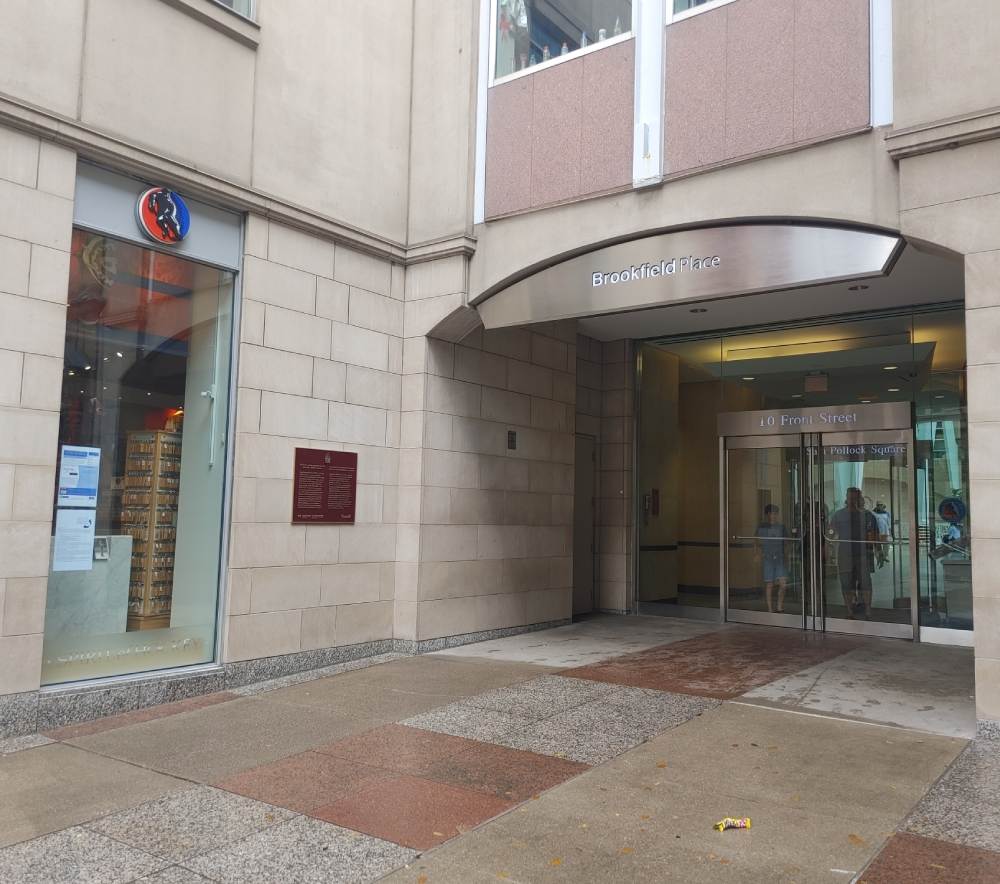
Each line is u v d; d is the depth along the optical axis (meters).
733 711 6.70
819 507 10.92
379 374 9.24
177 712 6.80
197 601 7.57
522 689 7.46
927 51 6.48
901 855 4.10
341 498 8.70
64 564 6.64
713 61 7.72
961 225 6.24
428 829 4.45
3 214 6.16
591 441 12.47
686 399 12.09
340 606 8.65
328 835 4.38
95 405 6.88
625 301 8.16
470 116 9.41
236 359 7.84
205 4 7.59
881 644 9.81
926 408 10.12
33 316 6.30
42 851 4.20
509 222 9.01
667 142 7.94
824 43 7.09
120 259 7.08
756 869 3.96
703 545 11.85
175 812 4.70
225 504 7.75
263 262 8.05
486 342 10.20
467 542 9.79
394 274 9.52
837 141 6.99
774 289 7.39
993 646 5.91
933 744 5.85
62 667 6.61
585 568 12.32
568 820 4.55
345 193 8.92
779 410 11.23
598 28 8.54
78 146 6.59
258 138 8.07
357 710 6.81
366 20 9.31
